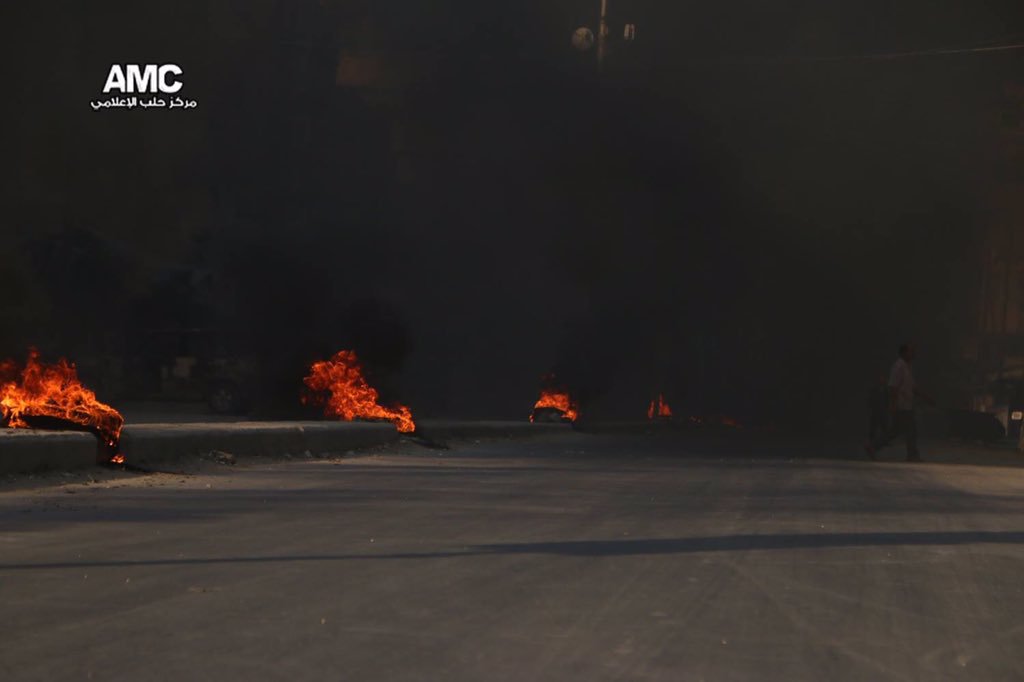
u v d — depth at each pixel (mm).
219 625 14484
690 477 47312
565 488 39312
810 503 35250
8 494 31953
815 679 12547
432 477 43562
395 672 12219
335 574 18812
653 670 12719
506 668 12570
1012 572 21141
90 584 17438
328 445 56812
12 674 11828
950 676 12930
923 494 40844
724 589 18297
